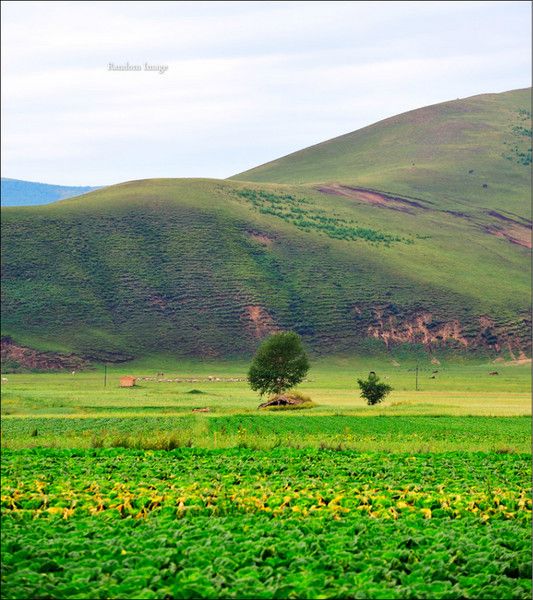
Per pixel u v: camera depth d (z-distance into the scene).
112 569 28.17
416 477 51.16
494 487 46.72
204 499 40.47
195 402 144.88
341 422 100.88
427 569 28.27
